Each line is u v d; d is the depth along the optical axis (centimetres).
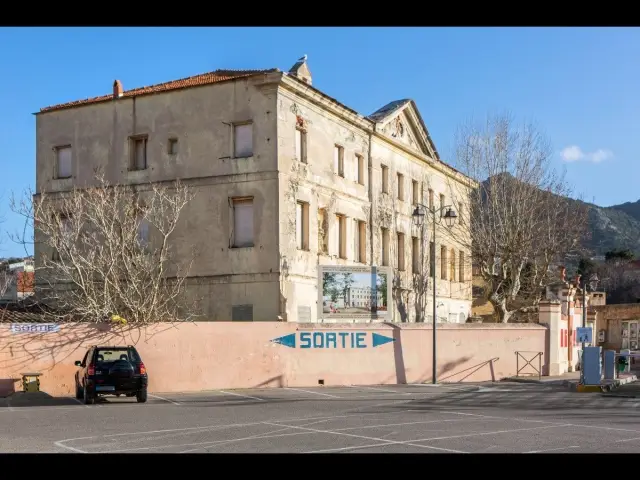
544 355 3741
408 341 3400
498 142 4734
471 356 3541
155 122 3878
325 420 1831
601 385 2942
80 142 4047
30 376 2617
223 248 3684
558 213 4788
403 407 2230
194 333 2980
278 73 3575
